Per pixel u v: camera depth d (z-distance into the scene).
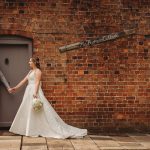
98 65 11.83
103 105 11.84
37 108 10.62
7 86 11.62
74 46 11.74
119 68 11.88
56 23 11.70
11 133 11.21
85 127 11.79
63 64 11.73
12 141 10.03
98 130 11.83
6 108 11.80
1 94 11.79
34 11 11.64
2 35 11.62
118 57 11.88
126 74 11.91
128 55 11.91
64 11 11.71
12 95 11.83
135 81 11.93
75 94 11.77
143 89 11.97
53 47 11.70
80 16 11.76
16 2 11.60
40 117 10.80
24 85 11.84
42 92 10.98
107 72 11.84
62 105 11.73
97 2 11.80
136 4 11.92
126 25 11.90
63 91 11.73
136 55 11.93
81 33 11.77
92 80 11.80
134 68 11.92
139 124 11.95
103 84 11.84
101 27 11.82
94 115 11.82
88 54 11.79
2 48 11.77
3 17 11.57
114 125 11.88
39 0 11.66
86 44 11.77
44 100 10.91
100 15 11.81
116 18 11.87
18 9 11.61
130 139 10.76
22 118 10.91
